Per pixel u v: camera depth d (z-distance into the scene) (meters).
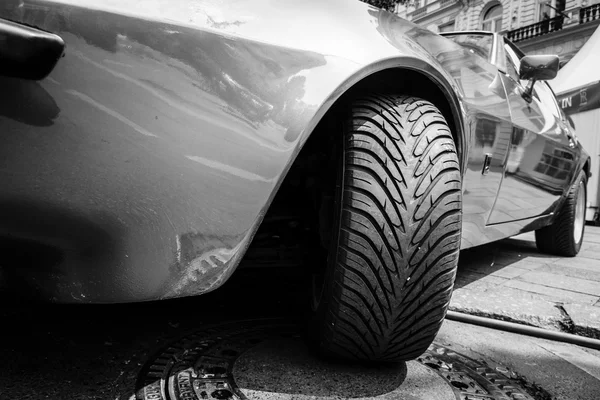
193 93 0.84
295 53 0.97
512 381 1.33
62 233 0.86
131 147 0.82
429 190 1.12
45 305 1.62
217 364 1.24
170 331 1.46
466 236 1.94
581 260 3.55
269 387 1.13
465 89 1.79
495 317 1.93
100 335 1.41
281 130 0.94
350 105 1.19
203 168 0.88
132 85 0.79
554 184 3.04
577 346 1.72
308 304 1.39
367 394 1.13
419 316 1.13
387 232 1.08
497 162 2.07
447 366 1.36
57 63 0.75
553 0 20.70
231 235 0.96
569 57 19.97
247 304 1.75
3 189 0.81
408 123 1.17
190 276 0.96
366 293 1.09
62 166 0.80
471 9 23.45
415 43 1.30
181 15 0.86
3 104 0.75
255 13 0.98
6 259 0.89
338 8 1.16
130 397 1.07
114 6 0.79
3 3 0.74
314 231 1.42
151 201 0.86
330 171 1.24
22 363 1.21
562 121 3.43
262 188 0.95
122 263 0.89
